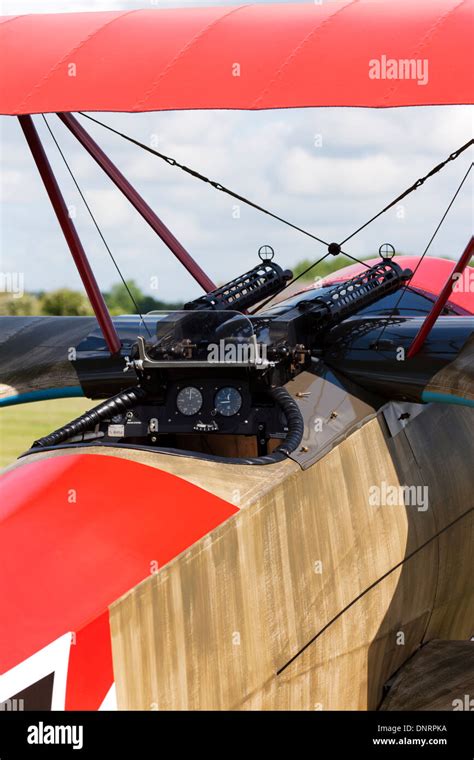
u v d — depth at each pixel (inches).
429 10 252.8
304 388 301.3
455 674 311.9
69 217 325.7
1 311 929.5
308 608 265.1
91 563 233.5
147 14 276.8
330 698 276.2
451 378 304.2
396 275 344.2
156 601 230.7
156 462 262.7
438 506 323.3
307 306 322.0
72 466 261.9
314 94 232.8
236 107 235.0
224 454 317.4
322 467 278.2
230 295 335.3
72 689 217.8
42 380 366.0
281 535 259.6
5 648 217.2
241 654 245.8
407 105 225.3
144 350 293.9
